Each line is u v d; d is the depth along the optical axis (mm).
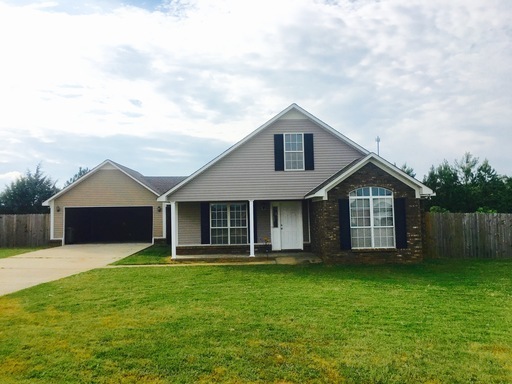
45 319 6750
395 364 4805
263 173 16219
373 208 13906
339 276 11156
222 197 16047
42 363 4855
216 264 13977
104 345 5438
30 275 11836
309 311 7180
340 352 5176
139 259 15609
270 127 16422
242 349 5285
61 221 22906
